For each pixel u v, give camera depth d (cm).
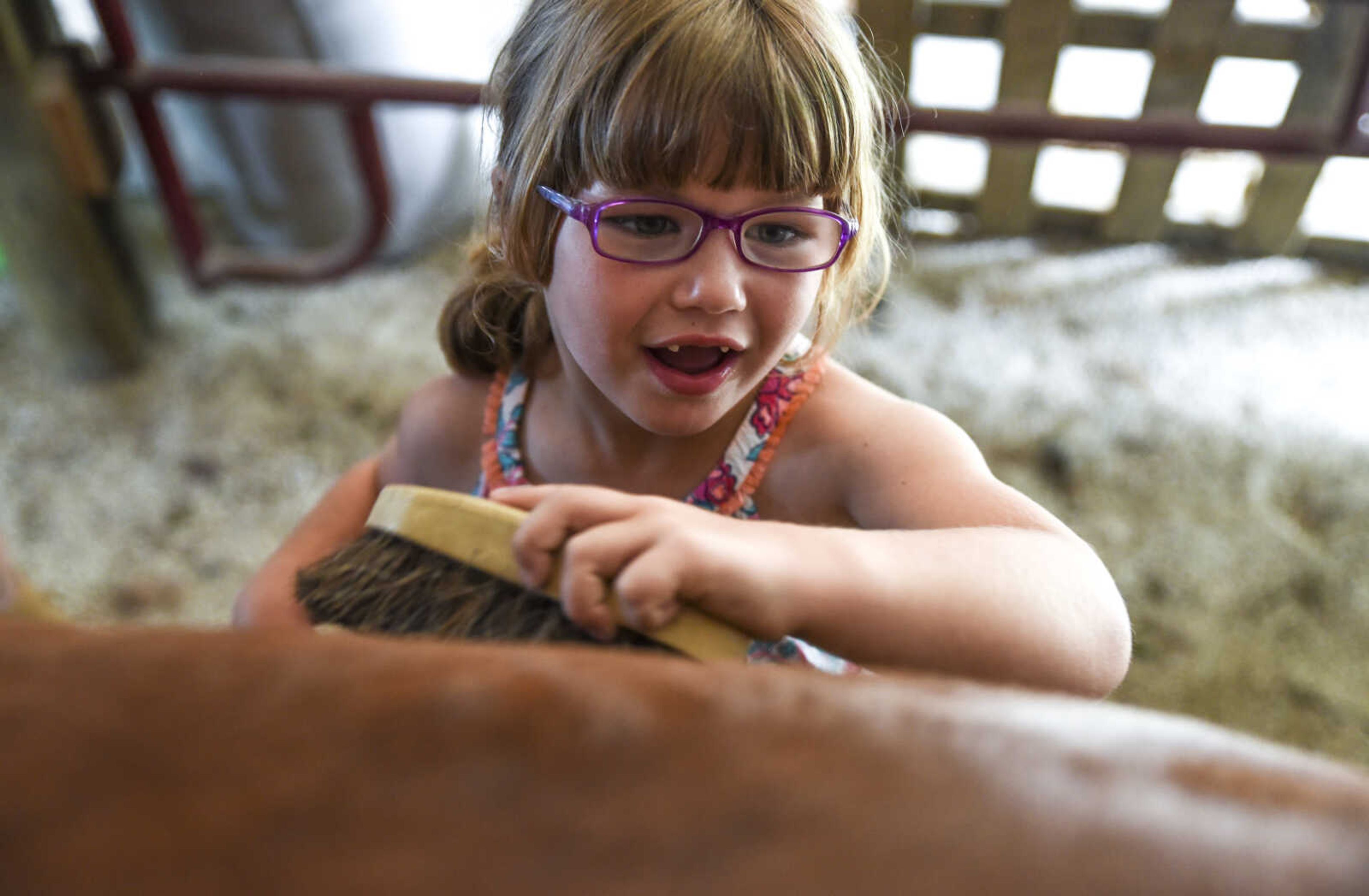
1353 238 217
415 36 214
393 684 9
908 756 9
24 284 183
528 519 31
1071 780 9
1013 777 9
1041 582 40
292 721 9
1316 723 130
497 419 68
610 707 9
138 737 9
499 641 30
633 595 29
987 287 215
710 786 8
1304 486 164
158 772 9
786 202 48
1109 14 198
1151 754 9
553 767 9
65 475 175
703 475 62
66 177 173
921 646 35
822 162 48
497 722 9
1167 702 132
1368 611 143
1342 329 199
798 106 46
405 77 167
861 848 8
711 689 10
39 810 9
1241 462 168
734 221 47
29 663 10
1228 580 148
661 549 30
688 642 30
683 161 45
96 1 160
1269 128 160
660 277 48
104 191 178
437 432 71
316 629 32
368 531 34
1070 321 204
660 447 62
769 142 46
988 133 166
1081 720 10
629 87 45
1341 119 156
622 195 47
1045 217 232
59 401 190
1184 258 223
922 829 8
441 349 69
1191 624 142
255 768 9
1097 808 8
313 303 215
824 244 50
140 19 195
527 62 53
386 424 187
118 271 191
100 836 8
